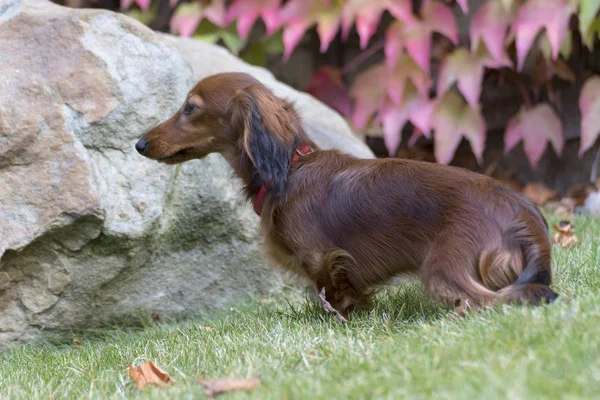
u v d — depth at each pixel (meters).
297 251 5.43
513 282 4.74
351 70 12.13
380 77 10.84
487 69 11.45
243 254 7.16
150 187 6.39
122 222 6.18
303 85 12.43
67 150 5.93
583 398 3.02
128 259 6.36
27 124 5.89
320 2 10.70
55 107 6.02
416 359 3.81
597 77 10.30
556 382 3.19
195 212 6.74
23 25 6.36
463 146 12.02
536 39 11.05
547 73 10.77
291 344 4.76
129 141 6.36
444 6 10.62
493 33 10.25
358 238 5.25
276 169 5.36
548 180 11.59
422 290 5.55
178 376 4.55
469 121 10.63
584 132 10.24
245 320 5.98
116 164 6.28
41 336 6.23
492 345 3.86
